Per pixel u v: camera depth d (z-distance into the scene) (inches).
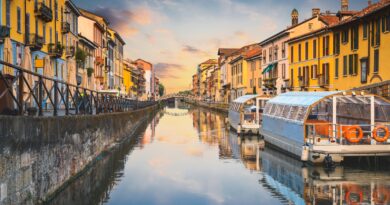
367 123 813.9
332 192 565.3
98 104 892.6
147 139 1254.9
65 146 539.8
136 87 4286.4
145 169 753.0
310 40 1738.4
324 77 1616.6
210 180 665.6
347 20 1409.9
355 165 734.5
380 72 1215.6
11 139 342.6
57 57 1450.5
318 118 995.3
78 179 614.5
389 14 1162.0
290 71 1951.3
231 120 1631.4
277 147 970.1
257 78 2576.3
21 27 1147.9
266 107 1105.4
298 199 541.6
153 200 548.1
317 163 719.7
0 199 318.0
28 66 725.9
